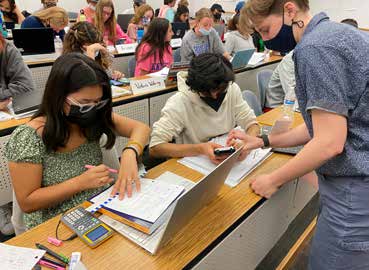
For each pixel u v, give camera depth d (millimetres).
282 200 1331
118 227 913
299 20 910
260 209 1135
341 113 792
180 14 6070
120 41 4641
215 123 1543
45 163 1078
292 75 2273
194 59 1377
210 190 933
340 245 969
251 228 1128
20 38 3209
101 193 1050
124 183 1057
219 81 1334
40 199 1015
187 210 819
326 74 784
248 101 2160
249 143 1301
